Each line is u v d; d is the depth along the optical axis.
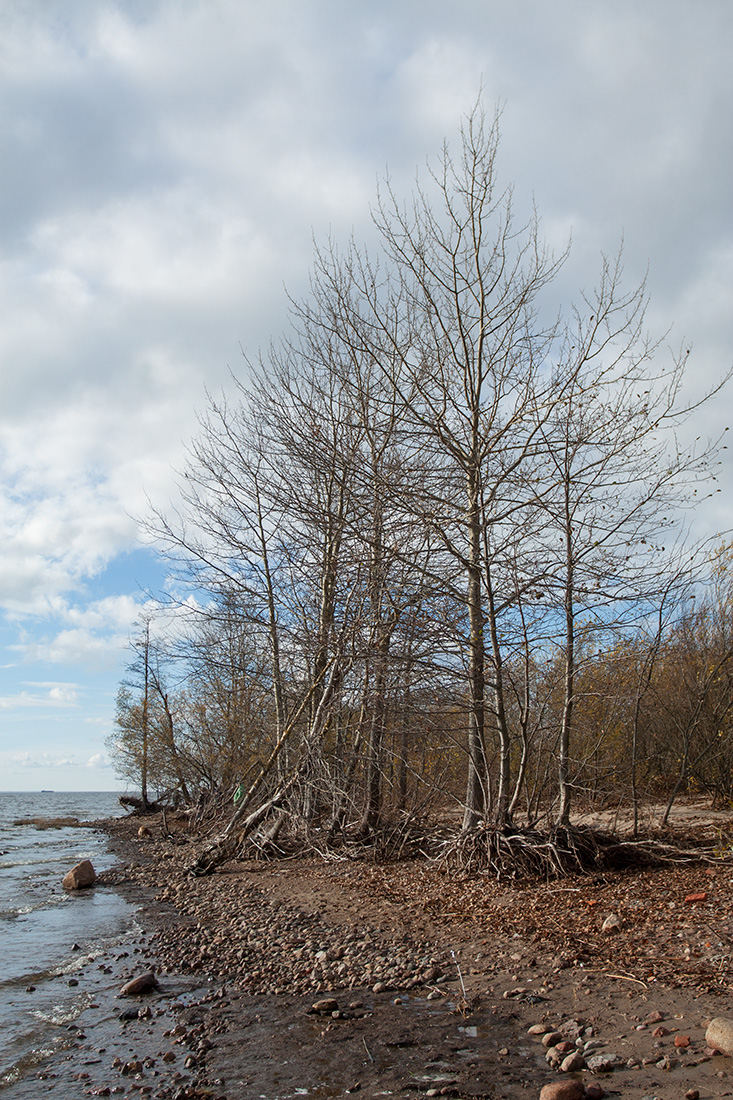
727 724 17.45
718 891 9.45
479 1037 6.11
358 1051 6.05
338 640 15.16
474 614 13.01
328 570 17.03
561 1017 6.30
